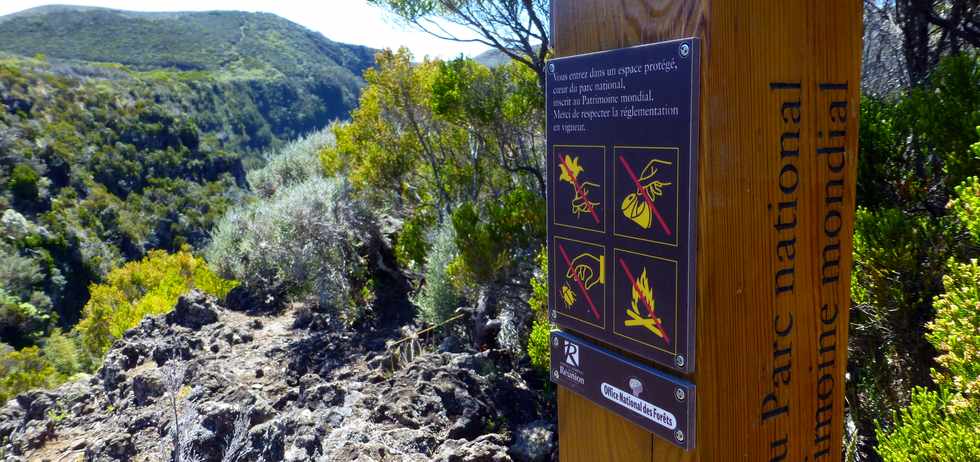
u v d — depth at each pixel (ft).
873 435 14.35
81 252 110.22
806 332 4.91
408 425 16.99
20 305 88.38
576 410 5.76
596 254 5.13
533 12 29.50
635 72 4.58
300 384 21.71
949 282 9.16
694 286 4.37
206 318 29.43
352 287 33.94
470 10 30.99
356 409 17.54
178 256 66.59
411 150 46.24
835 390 5.17
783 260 4.69
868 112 14.76
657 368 4.83
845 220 4.98
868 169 14.25
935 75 13.50
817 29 4.64
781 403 4.87
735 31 4.24
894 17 20.89
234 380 22.66
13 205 110.22
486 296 26.17
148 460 16.11
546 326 20.38
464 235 25.07
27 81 135.33
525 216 24.79
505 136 34.88
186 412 16.46
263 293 35.83
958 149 12.46
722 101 4.23
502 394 19.66
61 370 56.24
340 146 52.44
